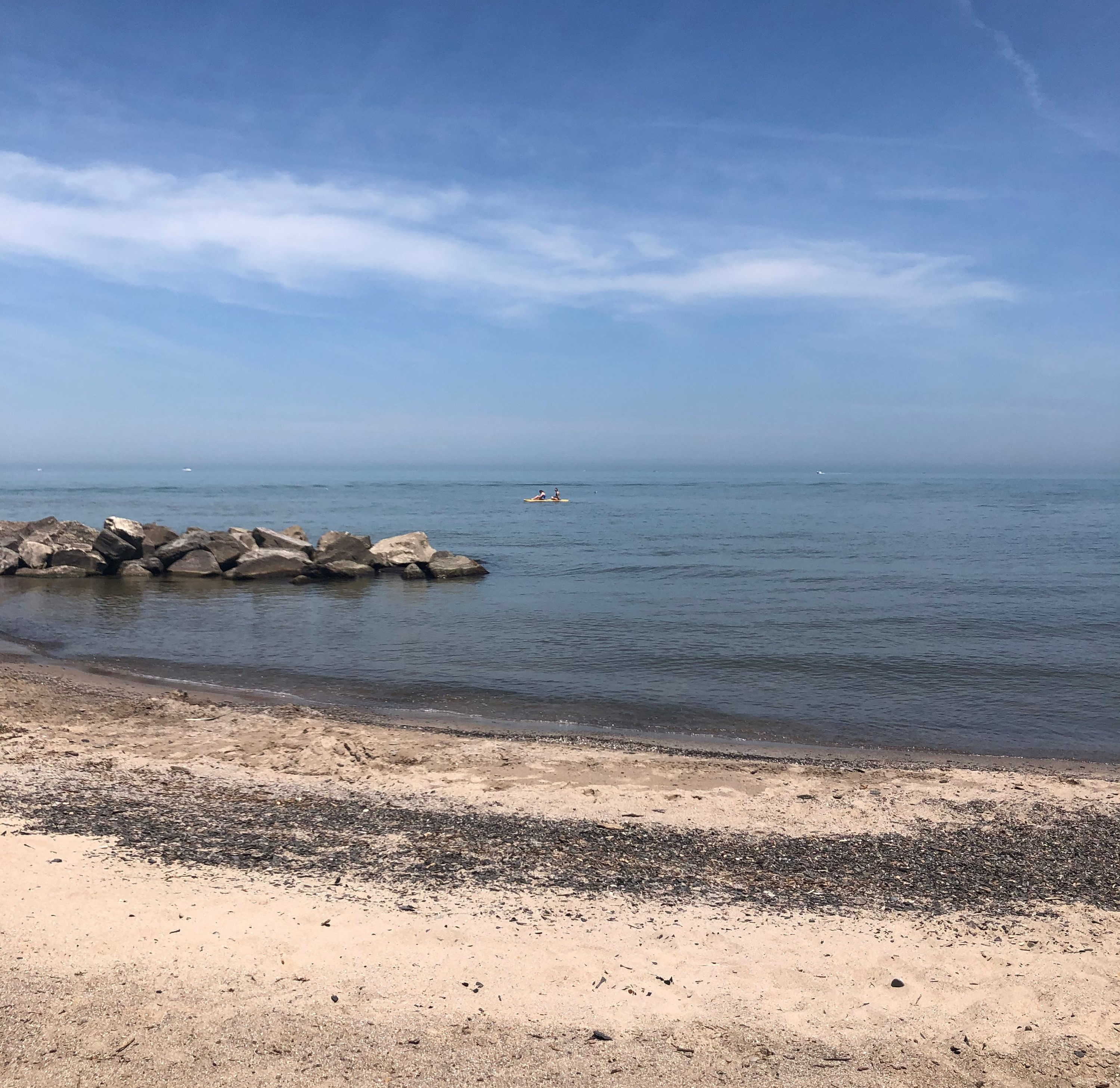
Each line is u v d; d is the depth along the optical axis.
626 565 46.44
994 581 40.00
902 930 8.50
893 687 21.03
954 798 13.05
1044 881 9.91
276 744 15.23
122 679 21.09
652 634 27.08
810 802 12.72
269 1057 6.06
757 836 11.26
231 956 7.31
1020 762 15.73
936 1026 6.81
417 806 12.05
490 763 14.45
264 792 12.39
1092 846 11.09
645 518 87.56
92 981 6.84
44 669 21.94
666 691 20.61
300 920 8.04
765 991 7.23
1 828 9.88
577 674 22.12
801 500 127.75
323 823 11.06
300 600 34.59
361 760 14.38
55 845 9.46
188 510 98.31
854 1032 6.70
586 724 17.94
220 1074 5.86
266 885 8.84
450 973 7.27
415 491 165.38
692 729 17.67
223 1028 6.35
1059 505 113.69
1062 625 28.72
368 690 20.53
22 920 7.69
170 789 12.27
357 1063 6.05
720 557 50.88
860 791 13.29
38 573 41.59
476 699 19.80
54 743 14.63
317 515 91.81
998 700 19.94
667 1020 6.74
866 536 66.00
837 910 8.97
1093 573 43.16
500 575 42.69
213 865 9.30
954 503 118.75
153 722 16.50
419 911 8.42
